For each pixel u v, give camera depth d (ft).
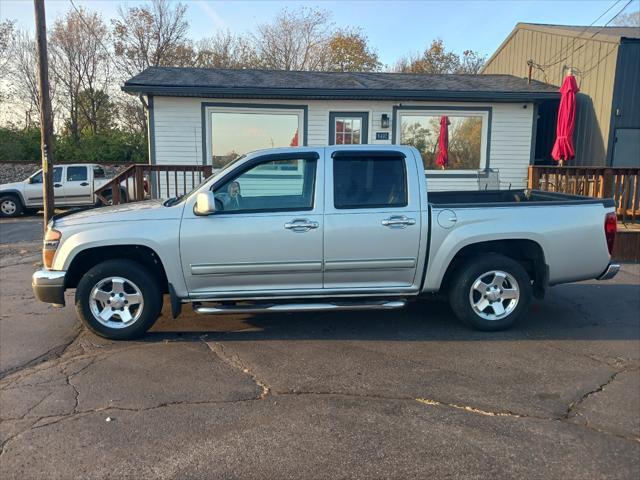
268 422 10.85
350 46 108.78
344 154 15.80
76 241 15.17
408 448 9.86
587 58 44.88
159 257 15.43
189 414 11.21
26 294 21.91
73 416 11.15
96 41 100.27
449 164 43.93
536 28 53.31
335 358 14.34
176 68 47.83
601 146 43.29
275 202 15.78
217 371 13.50
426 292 16.42
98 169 56.13
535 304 19.85
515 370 13.51
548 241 16.20
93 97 100.68
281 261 15.53
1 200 53.01
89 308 15.48
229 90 39.34
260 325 17.29
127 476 9.05
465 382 12.78
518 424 10.75
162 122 41.27
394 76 48.67
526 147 44.16
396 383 12.73
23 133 83.51
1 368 13.84
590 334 16.37
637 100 41.96
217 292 15.72
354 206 15.69
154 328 17.01
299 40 109.09
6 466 9.34
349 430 10.52
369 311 19.03
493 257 16.33
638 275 24.79
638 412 11.27
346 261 15.71
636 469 9.21
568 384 12.67
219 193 15.66
